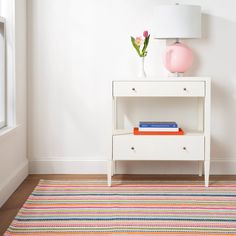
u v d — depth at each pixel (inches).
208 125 99.1
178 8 100.3
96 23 111.0
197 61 111.7
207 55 111.4
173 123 101.9
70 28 111.2
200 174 111.7
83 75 112.3
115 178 108.9
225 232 72.6
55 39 111.6
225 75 111.7
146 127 100.5
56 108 113.0
